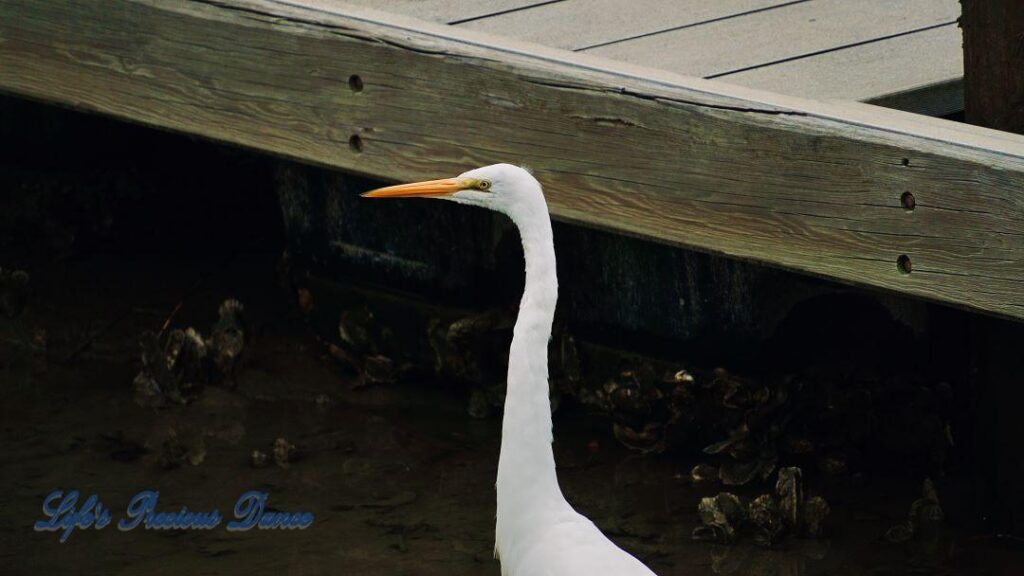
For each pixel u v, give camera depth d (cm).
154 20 1034
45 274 1344
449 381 1180
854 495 1005
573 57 904
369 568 923
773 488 1015
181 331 1177
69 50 1082
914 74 937
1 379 1195
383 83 946
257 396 1166
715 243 852
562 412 1136
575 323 1129
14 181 1416
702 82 866
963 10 856
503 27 1036
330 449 1089
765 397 1031
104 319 1274
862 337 1077
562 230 1109
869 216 791
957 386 1093
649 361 1088
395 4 1088
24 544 961
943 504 989
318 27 964
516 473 719
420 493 1020
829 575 905
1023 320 747
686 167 848
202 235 1423
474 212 1137
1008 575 892
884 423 1045
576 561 709
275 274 1345
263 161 1472
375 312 1206
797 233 819
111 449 1091
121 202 1411
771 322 1043
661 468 1049
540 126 892
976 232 753
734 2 1085
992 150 745
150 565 934
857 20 1043
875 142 778
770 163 818
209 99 1028
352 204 1195
